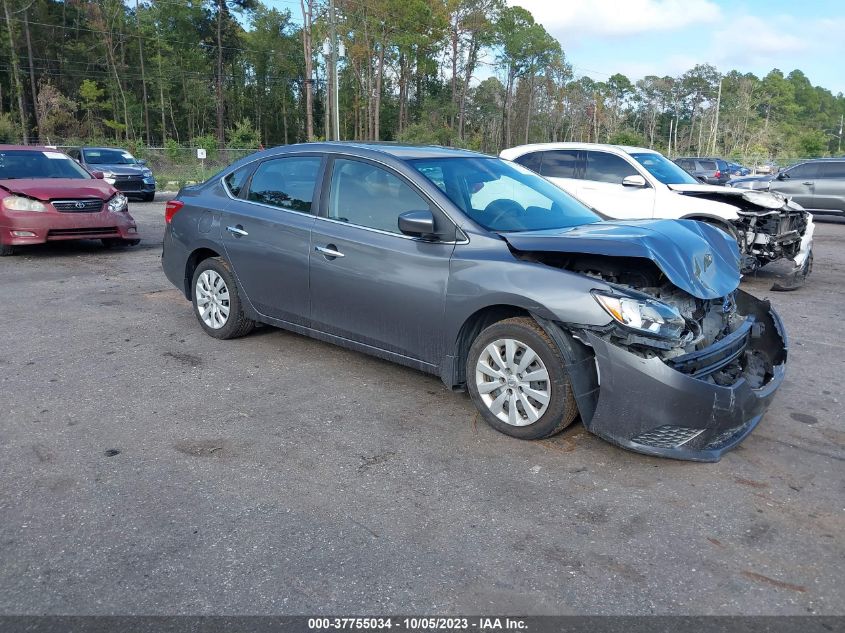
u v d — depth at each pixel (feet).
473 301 12.91
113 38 230.48
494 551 9.43
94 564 8.96
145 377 16.01
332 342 16.14
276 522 10.03
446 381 13.83
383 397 15.02
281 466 11.78
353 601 8.34
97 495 10.69
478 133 308.60
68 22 234.17
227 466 11.75
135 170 66.95
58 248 34.81
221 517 10.14
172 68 233.14
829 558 9.41
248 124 185.26
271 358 17.51
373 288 14.56
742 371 12.96
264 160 17.76
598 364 11.55
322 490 11.00
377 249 14.46
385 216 14.69
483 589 8.62
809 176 57.77
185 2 229.66
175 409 14.17
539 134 339.36
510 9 291.38
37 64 225.15
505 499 10.82
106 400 14.57
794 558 9.40
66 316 21.35
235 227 17.60
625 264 12.99
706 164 98.48
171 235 19.65
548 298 11.91
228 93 262.47
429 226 13.12
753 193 29.45
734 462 12.26
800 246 29.12
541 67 305.32
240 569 8.91
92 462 11.78
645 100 434.30
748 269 29.73
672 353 11.45
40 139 180.24
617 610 8.27
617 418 11.58
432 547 9.49
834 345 20.21
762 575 9.01
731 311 13.78
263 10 253.44
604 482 11.41
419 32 225.76
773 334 14.06
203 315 19.13
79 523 9.91
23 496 10.61
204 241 18.40
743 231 28.86
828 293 28.37
